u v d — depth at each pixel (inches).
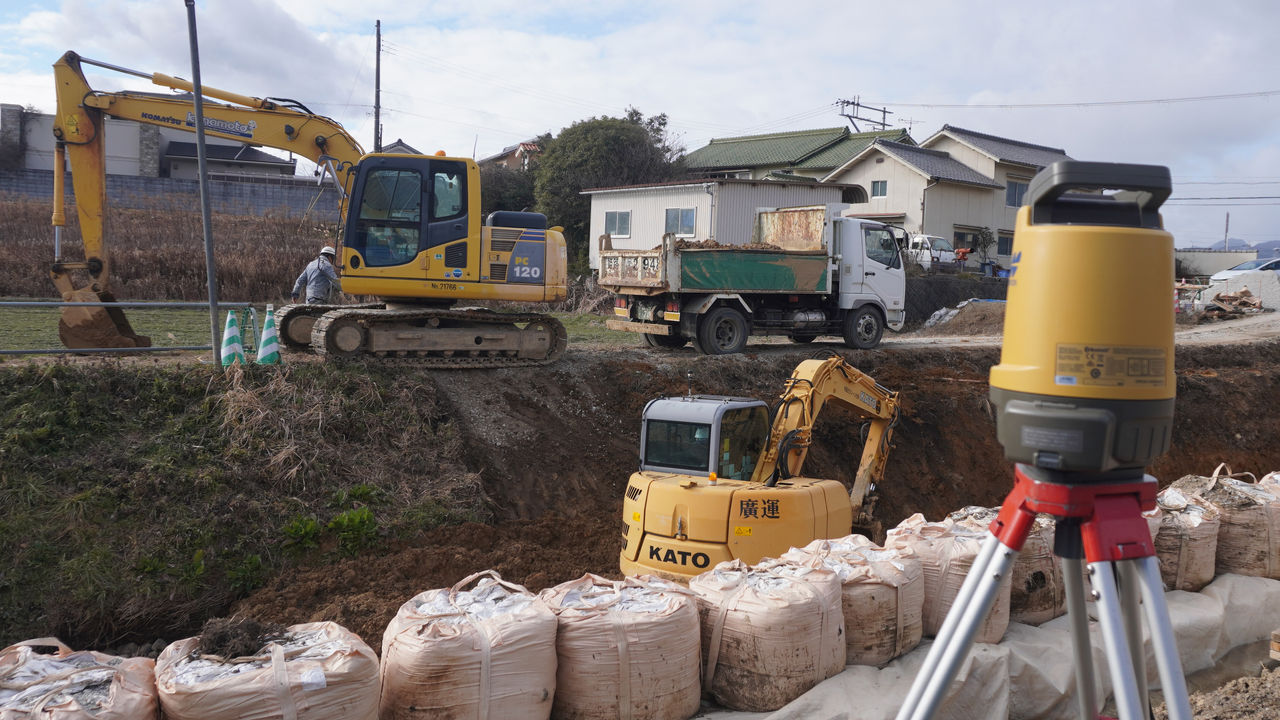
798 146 1610.5
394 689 169.6
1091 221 114.7
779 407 370.6
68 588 311.4
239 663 154.0
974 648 216.7
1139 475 111.7
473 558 378.0
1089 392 105.4
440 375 483.2
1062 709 222.5
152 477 353.1
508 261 494.3
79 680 147.6
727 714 194.5
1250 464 669.3
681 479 318.3
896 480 550.0
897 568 217.3
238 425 390.9
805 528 308.0
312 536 360.8
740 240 1064.2
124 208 1441.9
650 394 522.6
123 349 448.1
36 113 1845.5
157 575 327.0
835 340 741.9
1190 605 267.3
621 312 648.4
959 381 633.6
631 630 180.1
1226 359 785.6
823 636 198.8
